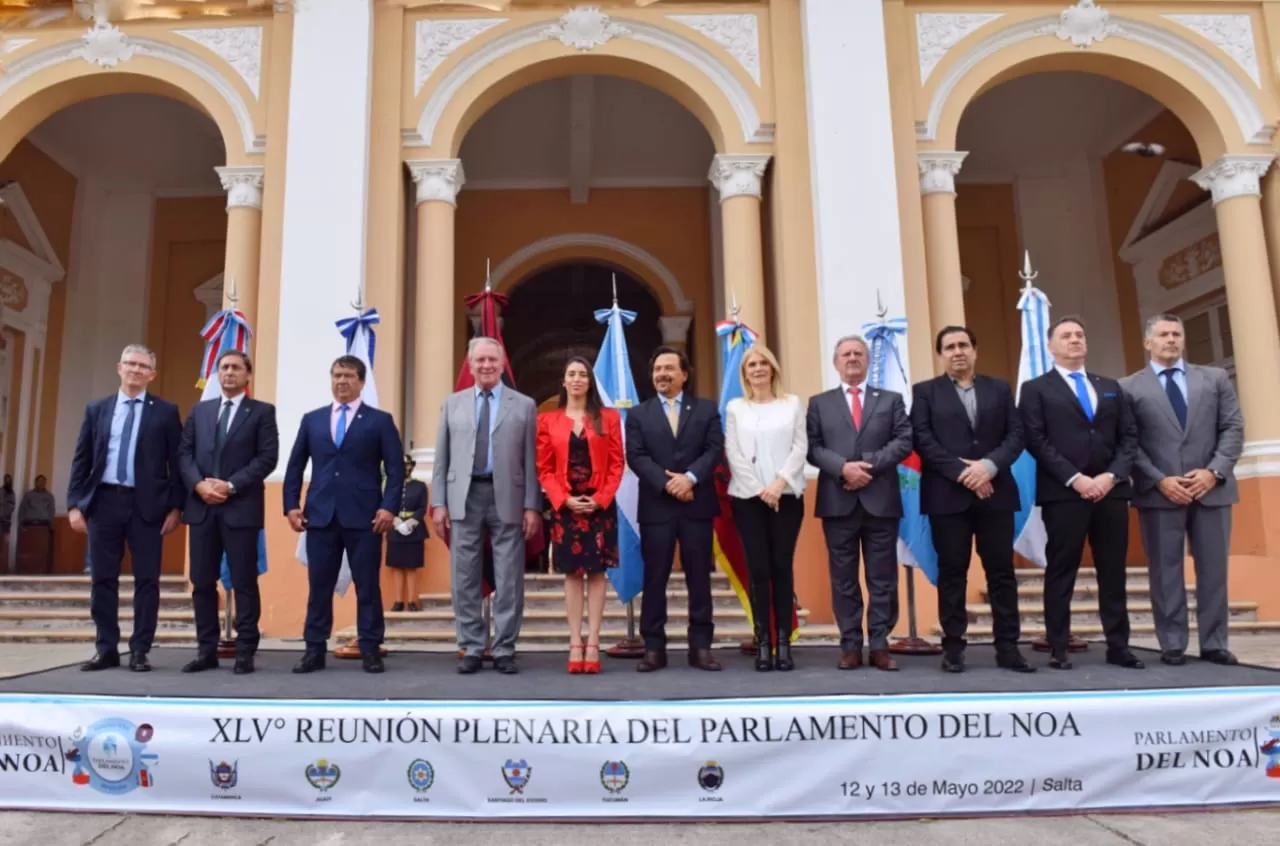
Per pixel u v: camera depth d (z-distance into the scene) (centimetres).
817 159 827
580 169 1205
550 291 1394
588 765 319
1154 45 888
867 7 848
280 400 776
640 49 874
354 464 491
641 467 477
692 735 321
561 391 504
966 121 1165
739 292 845
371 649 482
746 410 493
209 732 327
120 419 506
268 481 764
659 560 479
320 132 825
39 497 1150
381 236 834
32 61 874
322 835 302
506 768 319
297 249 804
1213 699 329
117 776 327
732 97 876
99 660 491
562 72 889
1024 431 473
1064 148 1226
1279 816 313
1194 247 1066
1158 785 322
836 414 488
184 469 489
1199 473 477
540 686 405
